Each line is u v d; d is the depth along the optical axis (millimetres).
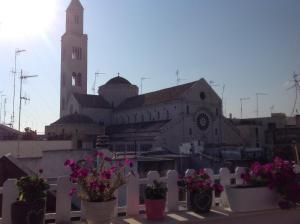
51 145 53688
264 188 10789
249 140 110000
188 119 93062
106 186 9430
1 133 69312
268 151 80125
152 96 109125
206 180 10969
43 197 9000
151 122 99688
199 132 94562
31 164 39062
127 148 96312
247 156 78250
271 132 98625
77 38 122500
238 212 10586
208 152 80500
